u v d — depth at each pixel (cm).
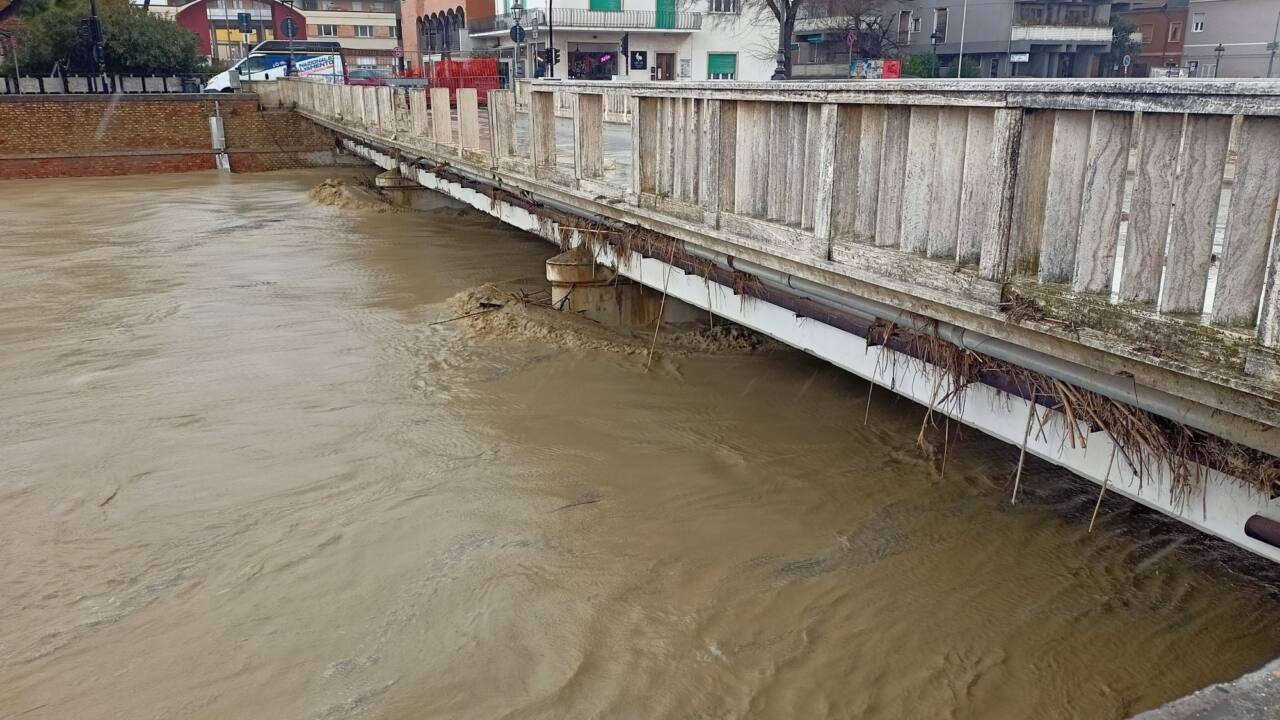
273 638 548
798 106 583
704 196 695
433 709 485
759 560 609
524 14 4569
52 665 531
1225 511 406
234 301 1330
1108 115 377
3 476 769
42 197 2581
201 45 7112
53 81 3350
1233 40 4653
